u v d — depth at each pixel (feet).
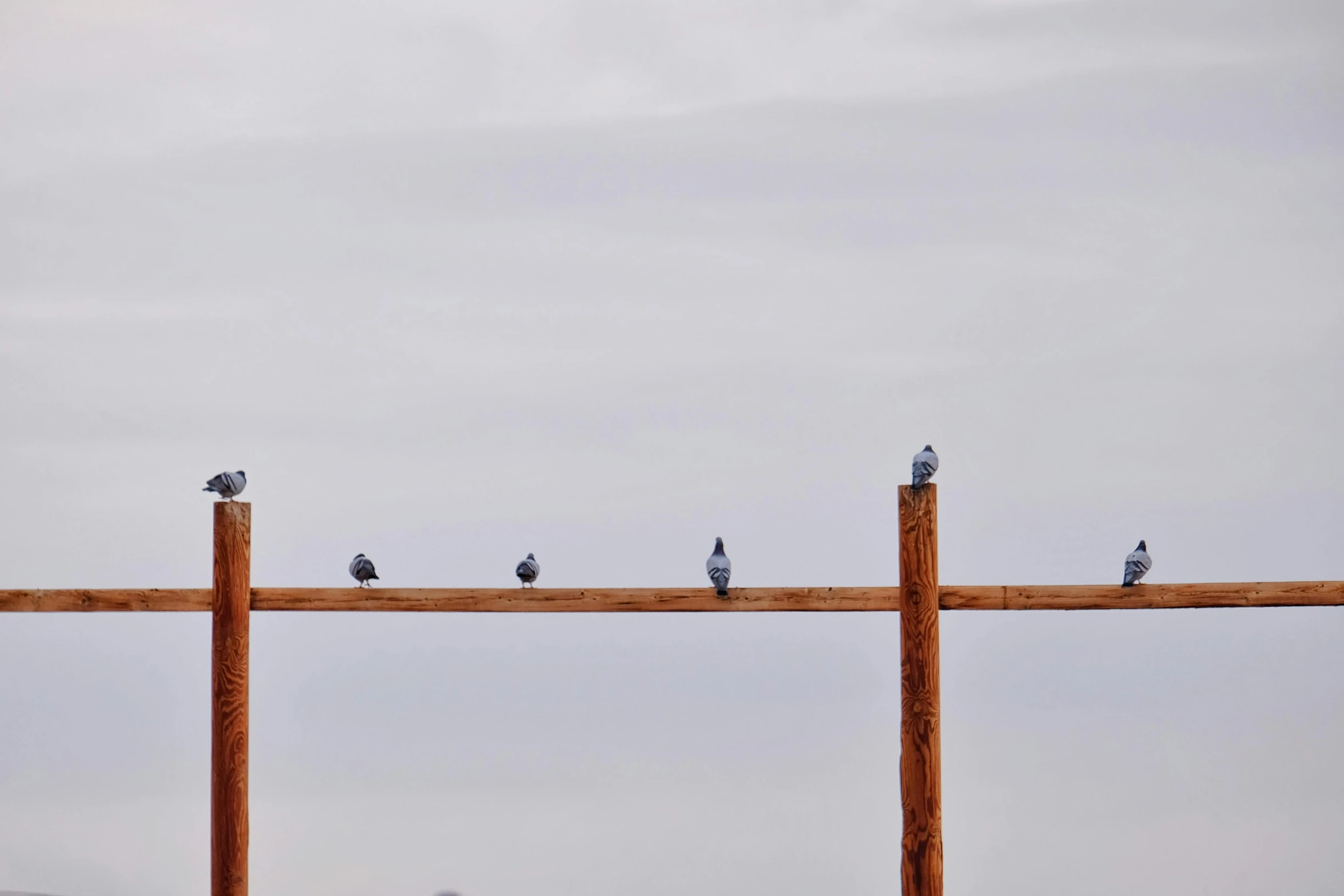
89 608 57.57
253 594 57.06
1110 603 54.29
